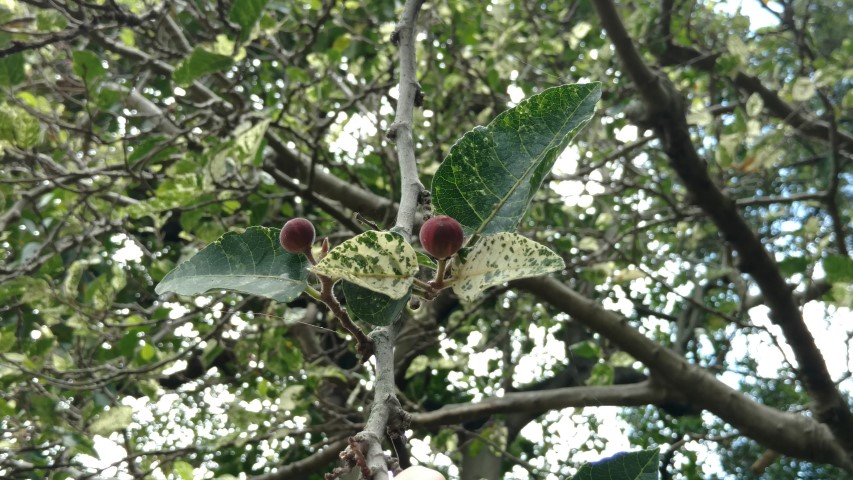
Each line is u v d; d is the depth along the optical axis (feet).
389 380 3.19
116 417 12.16
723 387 14.25
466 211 3.43
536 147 3.46
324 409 14.43
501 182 3.44
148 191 11.57
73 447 11.67
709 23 17.78
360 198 13.70
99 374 14.70
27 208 14.85
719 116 15.57
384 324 3.27
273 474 14.62
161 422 17.35
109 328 13.82
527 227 16.25
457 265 3.26
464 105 16.94
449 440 16.62
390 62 14.44
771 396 24.94
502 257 3.21
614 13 12.54
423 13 16.35
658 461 2.78
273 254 3.52
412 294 3.24
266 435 13.74
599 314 14.06
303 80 13.42
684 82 17.04
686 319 21.16
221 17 11.09
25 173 13.96
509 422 21.97
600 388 15.12
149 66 12.79
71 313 13.16
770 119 16.29
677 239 18.72
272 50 15.24
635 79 12.97
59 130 13.88
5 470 13.17
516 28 16.88
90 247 16.35
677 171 13.53
